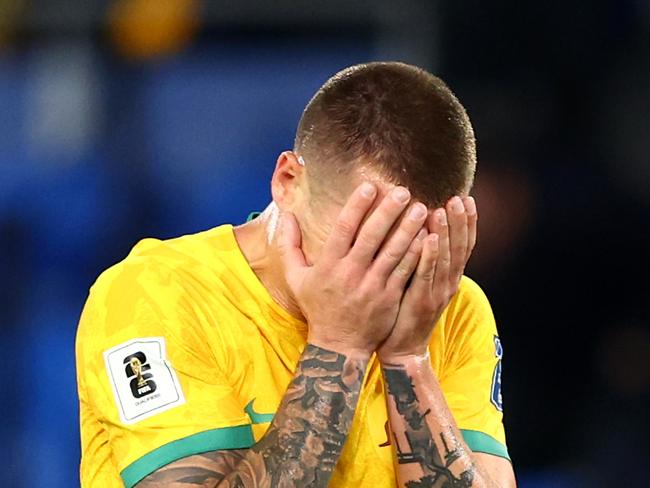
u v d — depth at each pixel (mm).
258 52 20406
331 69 20188
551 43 20031
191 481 8258
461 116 8344
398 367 8531
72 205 20344
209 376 8633
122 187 20391
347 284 8180
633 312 19234
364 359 8359
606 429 18766
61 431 19734
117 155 20516
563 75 20016
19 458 19469
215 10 20375
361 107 8148
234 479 8148
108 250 20281
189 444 8359
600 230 19453
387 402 8594
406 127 8070
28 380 19828
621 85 20125
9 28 20656
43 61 20781
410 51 19969
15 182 20469
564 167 19688
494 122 19844
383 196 8031
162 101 20594
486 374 9422
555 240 19406
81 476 9188
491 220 19453
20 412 19688
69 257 20250
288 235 8414
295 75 20281
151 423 8422
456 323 9398
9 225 20250
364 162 8047
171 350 8602
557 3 20141
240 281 8875
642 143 19766
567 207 19469
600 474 18562
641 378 18938
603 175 19656
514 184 19594
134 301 8805
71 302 20156
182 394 8500
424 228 8141
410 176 8016
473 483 8562
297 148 8508
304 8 20156
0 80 20828
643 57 20422
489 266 19359
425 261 8117
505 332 19297
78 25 20750
